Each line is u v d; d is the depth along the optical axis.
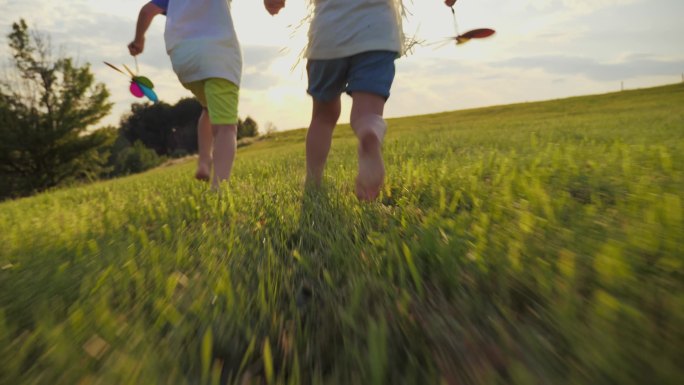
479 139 6.83
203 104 3.81
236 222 1.96
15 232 2.17
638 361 0.66
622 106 26.72
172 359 0.79
